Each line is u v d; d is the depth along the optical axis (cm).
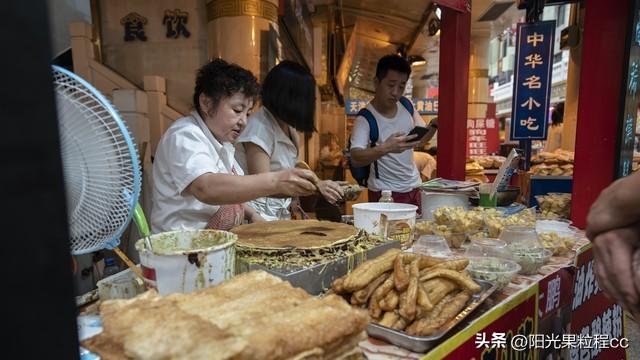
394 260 118
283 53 439
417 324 101
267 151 209
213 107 160
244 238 132
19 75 38
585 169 221
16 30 37
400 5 615
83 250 95
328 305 79
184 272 96
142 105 323
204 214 162
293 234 138
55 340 42
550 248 171
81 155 85
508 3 641
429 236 161
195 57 342
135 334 63
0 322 39
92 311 102
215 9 324
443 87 331
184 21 340
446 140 332
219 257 99
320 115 834
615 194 87
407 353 95
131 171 91
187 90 346
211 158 150
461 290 117
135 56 347
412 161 318
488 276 130
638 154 420
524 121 367
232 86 158
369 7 627
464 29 317
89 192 88
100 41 349
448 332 100
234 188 135
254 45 322
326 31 698
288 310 77
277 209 228
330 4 613
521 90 363
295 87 201
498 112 1577
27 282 40
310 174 144
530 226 175
